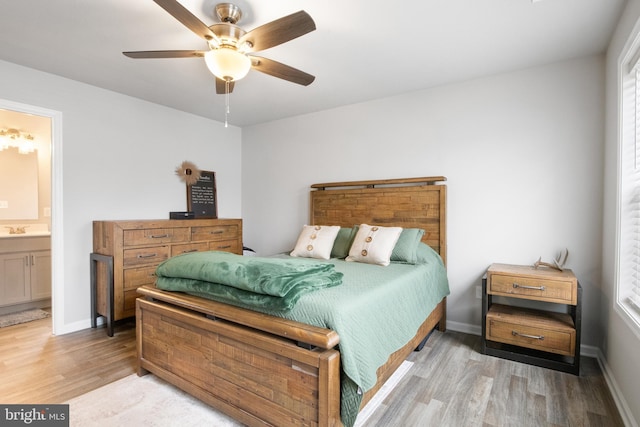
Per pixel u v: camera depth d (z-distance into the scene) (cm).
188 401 194
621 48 201
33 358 250
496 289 255
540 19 207
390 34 225
